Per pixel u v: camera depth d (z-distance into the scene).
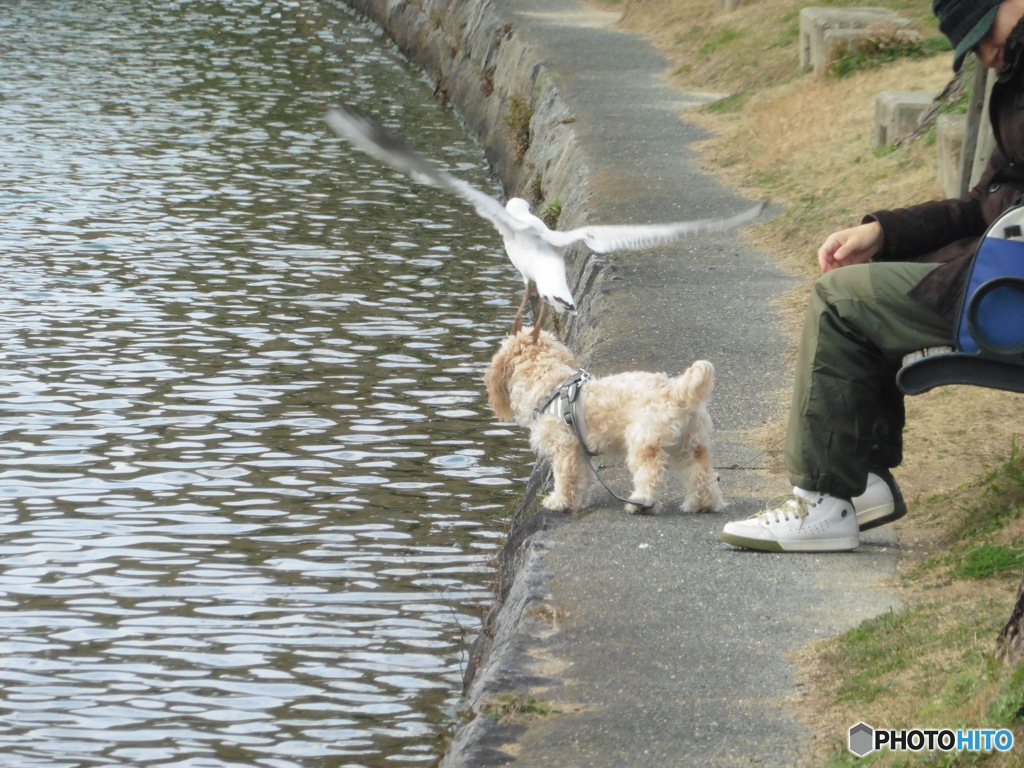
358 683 7.98
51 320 15.29
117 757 7.19
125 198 20.80
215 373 13.76
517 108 24.59
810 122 18.48
